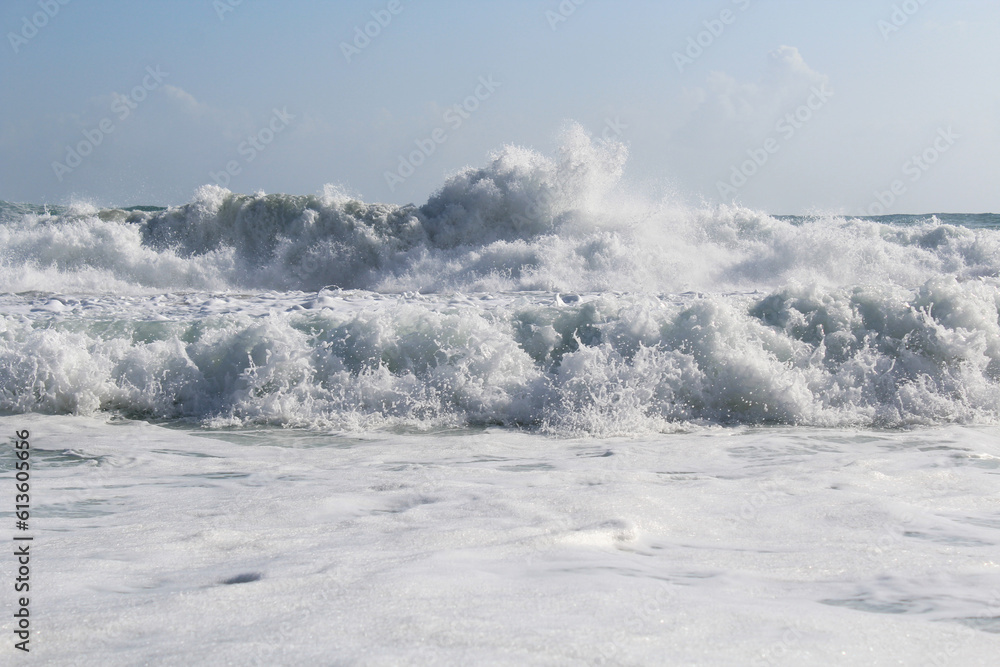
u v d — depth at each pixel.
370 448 5.22
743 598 2.34
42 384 6.37
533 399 6.26
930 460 4.60
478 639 1.94
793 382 6.12
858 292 7.04
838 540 3.02
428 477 4.20
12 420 6.04
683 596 2.31
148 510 3.50
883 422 5.93
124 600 2.25
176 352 6.68
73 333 7.00
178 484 4.12
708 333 6.43
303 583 2.38
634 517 3.27
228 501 3.65
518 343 6.89
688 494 3.72
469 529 3.04
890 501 3.56
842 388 6.34
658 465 4.60
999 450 5.02
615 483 4.06
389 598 2.24
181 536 3.01
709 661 1.85
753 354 6.24
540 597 2.26
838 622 2.13
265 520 3.30
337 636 1.96
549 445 5.30
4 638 1.96
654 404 6.09
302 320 7.13
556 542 2.88
